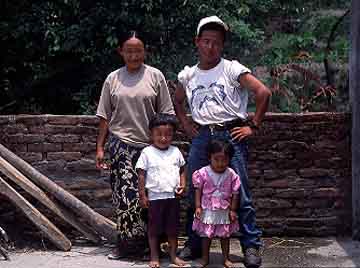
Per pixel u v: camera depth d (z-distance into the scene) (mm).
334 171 5625
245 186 4797
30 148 5738
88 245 5547
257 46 8609
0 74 8578
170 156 4887
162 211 4832
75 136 5707
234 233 5242
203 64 4785
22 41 8344
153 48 8047
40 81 8508
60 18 8047
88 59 8102
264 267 4840
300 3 9320
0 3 8156
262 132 5586
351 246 5359
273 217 5668
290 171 5633
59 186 5602
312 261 4973
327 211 5656
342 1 10320
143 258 5074
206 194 4730
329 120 5574
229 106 4719
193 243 5020
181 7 7840
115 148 5000
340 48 9156
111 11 7766
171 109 5055
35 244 5559
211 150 4652
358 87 5379
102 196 5727
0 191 5316
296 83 8172
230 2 7930
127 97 4922
